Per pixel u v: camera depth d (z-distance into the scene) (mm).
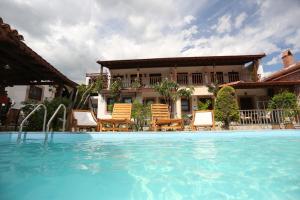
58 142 4480
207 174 1903
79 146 3881
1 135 4305
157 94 16688
